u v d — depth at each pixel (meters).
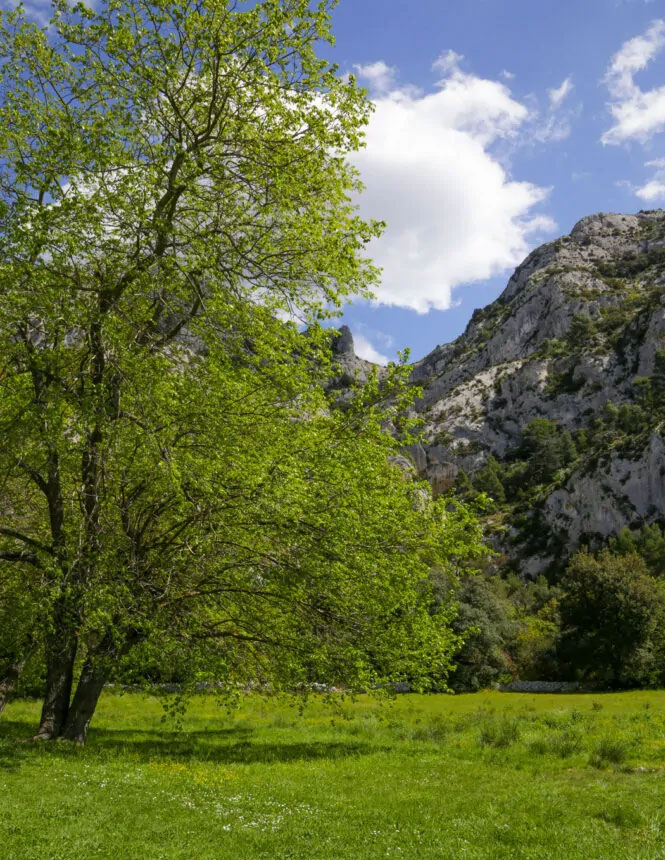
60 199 13.56
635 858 7.39
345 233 16.53
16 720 22.81
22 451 13.70
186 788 11.41
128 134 14.51
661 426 110.88
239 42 15.23
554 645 62.28
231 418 15.32
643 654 54.09
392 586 16.75
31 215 13.12
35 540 15.45
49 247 13.34
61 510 15.61
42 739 15.62
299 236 16.38
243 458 14.75
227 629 17.83
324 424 17.58
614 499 110.00
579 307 196.88
